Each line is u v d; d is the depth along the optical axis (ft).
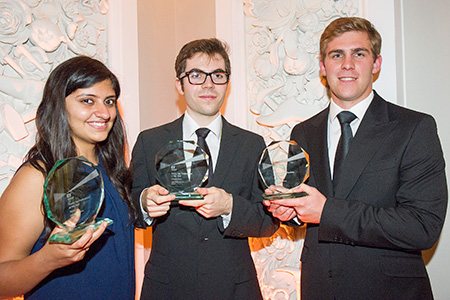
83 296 3.80
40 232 3.67
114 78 4.28
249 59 7.47
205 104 5.23
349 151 4.70
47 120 3.86
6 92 5.33
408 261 4.46
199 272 4.69
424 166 4.36
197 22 8.36
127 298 4.17
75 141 4.09
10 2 5.35
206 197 4.38
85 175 3.57
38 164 3.66
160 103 8.13
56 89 3.85
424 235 4.20
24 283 3.35
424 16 6.50
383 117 4.76
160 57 8.16
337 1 6.55
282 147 4.69
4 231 3.52
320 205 4.42
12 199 3.54
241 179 5.13
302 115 6.80
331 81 4.99
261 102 7.25
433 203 4.30
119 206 4.30
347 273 4.52
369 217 4.26
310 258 4.88
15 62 5.46
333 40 4.98
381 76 6.12
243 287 4.83
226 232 4.73
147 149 5.38
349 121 4.90
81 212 3.51
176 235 4.89
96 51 6.64
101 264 3.96
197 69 5.22
